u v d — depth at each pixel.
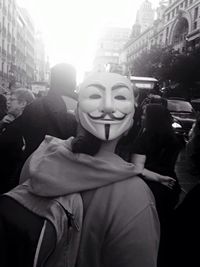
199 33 55.88
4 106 4.73
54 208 1.45
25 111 2.91
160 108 3.32
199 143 2.51
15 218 1.46
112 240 1.41
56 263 1.43
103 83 1.51
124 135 1.65
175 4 69.00
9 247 1.43
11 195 1.53
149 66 48.91
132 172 1.47
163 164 3.22
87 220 1.45
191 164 2.55
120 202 1.43
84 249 1.45
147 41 90.00
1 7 53.09
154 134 3.23
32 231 1.42
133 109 1.58
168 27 73.00
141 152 3.15
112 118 1.50
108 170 1.46
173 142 3.28
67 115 2.86
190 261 1.94
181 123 13.30
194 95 41.88
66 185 1.48
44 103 2.89
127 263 1.39
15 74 65.62
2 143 2.86
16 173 2.86
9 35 60.25
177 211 2.04
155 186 2.78
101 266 1.46
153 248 1.41
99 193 1.46
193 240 1.93
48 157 1.56
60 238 1.42
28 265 1.39
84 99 1.53
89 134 1.56
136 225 1.40
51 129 2.84
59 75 3.04
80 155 1.50
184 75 40.47
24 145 2.99
